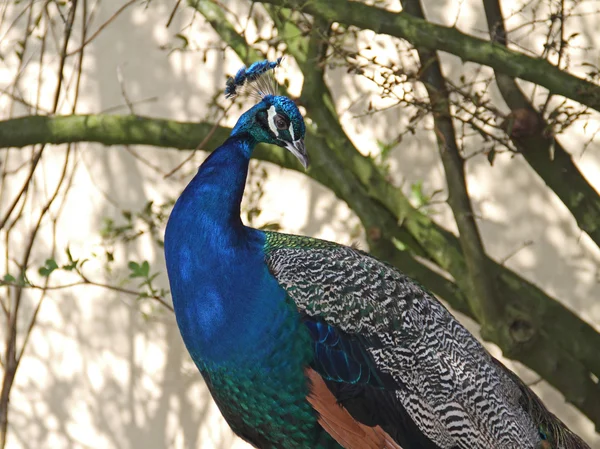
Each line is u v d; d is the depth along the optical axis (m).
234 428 7.56
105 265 12.62
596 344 9.30
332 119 10.13
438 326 7.23
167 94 14.17
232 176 7.25
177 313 7.22
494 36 8.88
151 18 14.13
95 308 14.51
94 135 9.66
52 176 14.46
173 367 14.39
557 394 13.39
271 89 7.96
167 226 7.30
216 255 7.00
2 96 14.16
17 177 14.49
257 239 7.34
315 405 6.91
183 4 13.96
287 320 6.89
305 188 14.04
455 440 7.04
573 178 9.41
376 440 6.91
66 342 14.57
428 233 9.60
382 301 7.06
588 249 13.41
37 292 14.49
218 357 7.04
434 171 13.62
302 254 7.14
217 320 6.95
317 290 6.95
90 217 14.41
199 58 14.08
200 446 14.35
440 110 8.63
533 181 13.49
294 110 7.41
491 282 8.86
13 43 14.03
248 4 13.49
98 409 14.55
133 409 14.51
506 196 13.55
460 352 7.22
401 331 7.04
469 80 13.18
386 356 6.95
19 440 14.67
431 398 7.01
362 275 7.13
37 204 14.48
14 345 11.24
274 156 10.02
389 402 6.95
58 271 14.39
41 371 14.64
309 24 8.66
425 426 7.00
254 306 6.91
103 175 14.39
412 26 8.35
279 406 7.04
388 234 9.77
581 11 12.81
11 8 14.03
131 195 14.35
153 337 14.42
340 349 6.90
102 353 14.53
